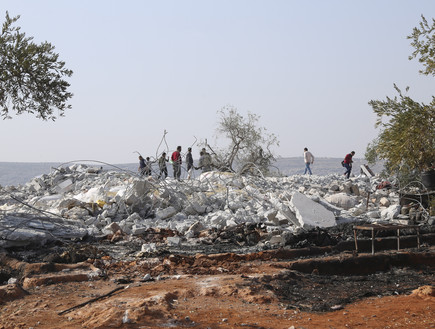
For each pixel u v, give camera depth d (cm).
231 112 4031
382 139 1811
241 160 3969
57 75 1772
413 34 1747
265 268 988
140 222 1777
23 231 1332
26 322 644
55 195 2536
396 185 2456
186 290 773
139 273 977
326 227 1533
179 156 2673
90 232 1537
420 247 1168
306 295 784
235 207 1978
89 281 901
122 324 609
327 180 2809
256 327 610
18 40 1700
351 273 1021
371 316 660
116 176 2812
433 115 1734
